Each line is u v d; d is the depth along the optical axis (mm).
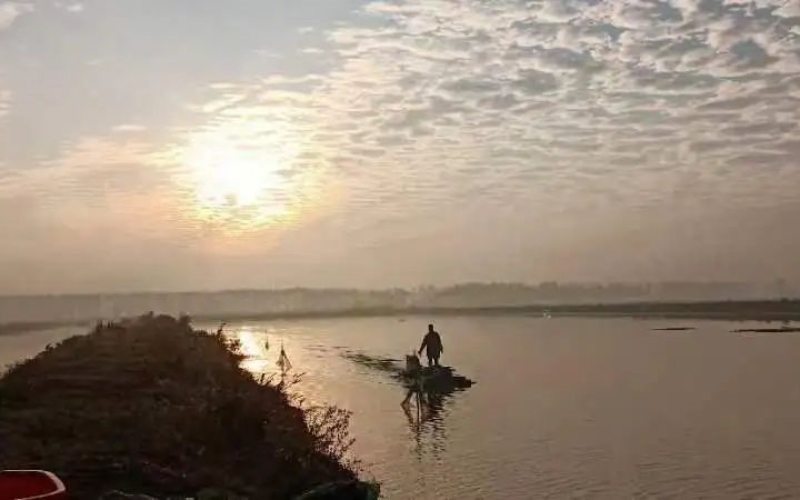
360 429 24656
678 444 22391
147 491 12703
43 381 22984
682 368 44000
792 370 42094
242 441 16328
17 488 7562
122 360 28328
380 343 72688
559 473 18750
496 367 45906
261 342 73188
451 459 20156
